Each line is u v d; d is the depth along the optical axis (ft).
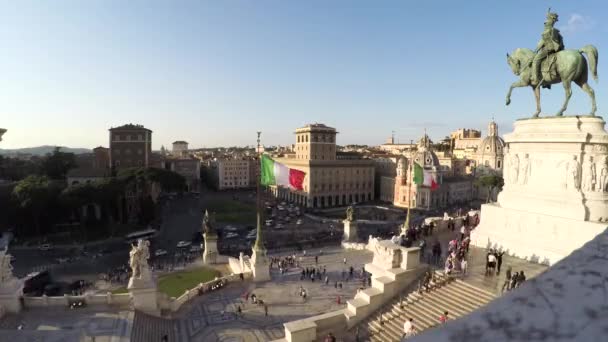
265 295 138.92
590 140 92.38
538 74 102.01
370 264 102.73
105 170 438.81
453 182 515.09
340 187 539.70
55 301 113.39
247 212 447.83
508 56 111.65
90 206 359.66
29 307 111.55
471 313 11.46
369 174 573.33
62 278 215.10
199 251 263.70
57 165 488.85
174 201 545.03
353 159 583.17
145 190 363.76
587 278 11.96
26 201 294.05
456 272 91.50
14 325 100.99
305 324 81.25
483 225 116.67
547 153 101.14
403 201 508.53
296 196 550.36
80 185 319.88
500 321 10.56
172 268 197.57
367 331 84.02
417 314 82.28
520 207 106.22
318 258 187.11
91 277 216.95
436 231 142.31
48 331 74.90
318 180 516.73
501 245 107.76
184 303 131.64
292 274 162.71
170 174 389.80
